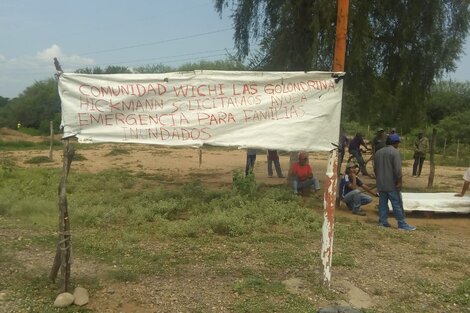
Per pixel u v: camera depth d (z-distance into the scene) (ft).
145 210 31.07
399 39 46.93
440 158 101.65
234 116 17.93
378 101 49.70
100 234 25.86
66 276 16.85
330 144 18.03
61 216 16.99
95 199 35.58
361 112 51.85
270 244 25.05
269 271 20.47
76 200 34.45
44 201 32.14
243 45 49.01
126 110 17.67
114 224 28.76
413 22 45.55
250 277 19.29
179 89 17.83
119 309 16.42
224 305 16.85
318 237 26.86
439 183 56.13
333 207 18.30
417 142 62.44
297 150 17.88
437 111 181.16
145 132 17.70
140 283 18.71
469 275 21.17
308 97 18.02
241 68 54.39
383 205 31.58
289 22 43.75
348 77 47.32
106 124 17.61
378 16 46.11
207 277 19.56
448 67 49.39
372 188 43.93
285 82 18.03
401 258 23.52
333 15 41.14
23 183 42.27
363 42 43.04
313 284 18.84
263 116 17.99
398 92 48.49
